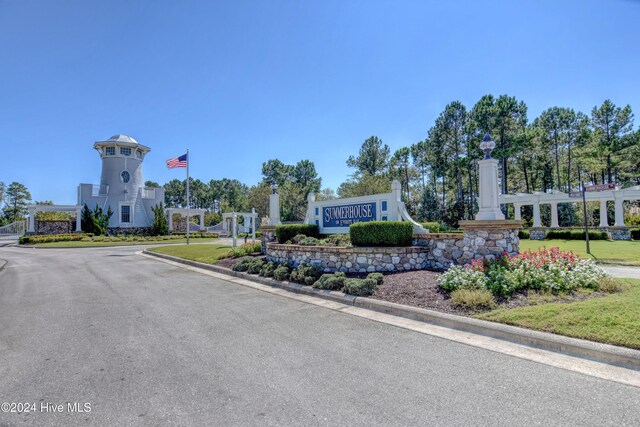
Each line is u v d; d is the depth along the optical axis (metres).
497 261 6.74
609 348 3.62
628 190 24.44
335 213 11.09
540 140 38.97
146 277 10.32
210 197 86.50
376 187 35.88
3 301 7.25
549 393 2.98
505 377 3.30
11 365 3.80
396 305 5.74
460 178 38.19
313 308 6.19
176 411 2.81
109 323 5.41
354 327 5.01
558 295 5.45
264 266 9.66
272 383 3.28
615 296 5.24
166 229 38.22
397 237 8.36
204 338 4.62
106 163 37.88
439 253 8.14
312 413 2.74
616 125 36.19
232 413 2.76
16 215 67.75
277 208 13.44
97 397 3.07
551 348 3.96
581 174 42.59
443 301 5.68
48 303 6.95
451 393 3.02
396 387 3.15
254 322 5.36
